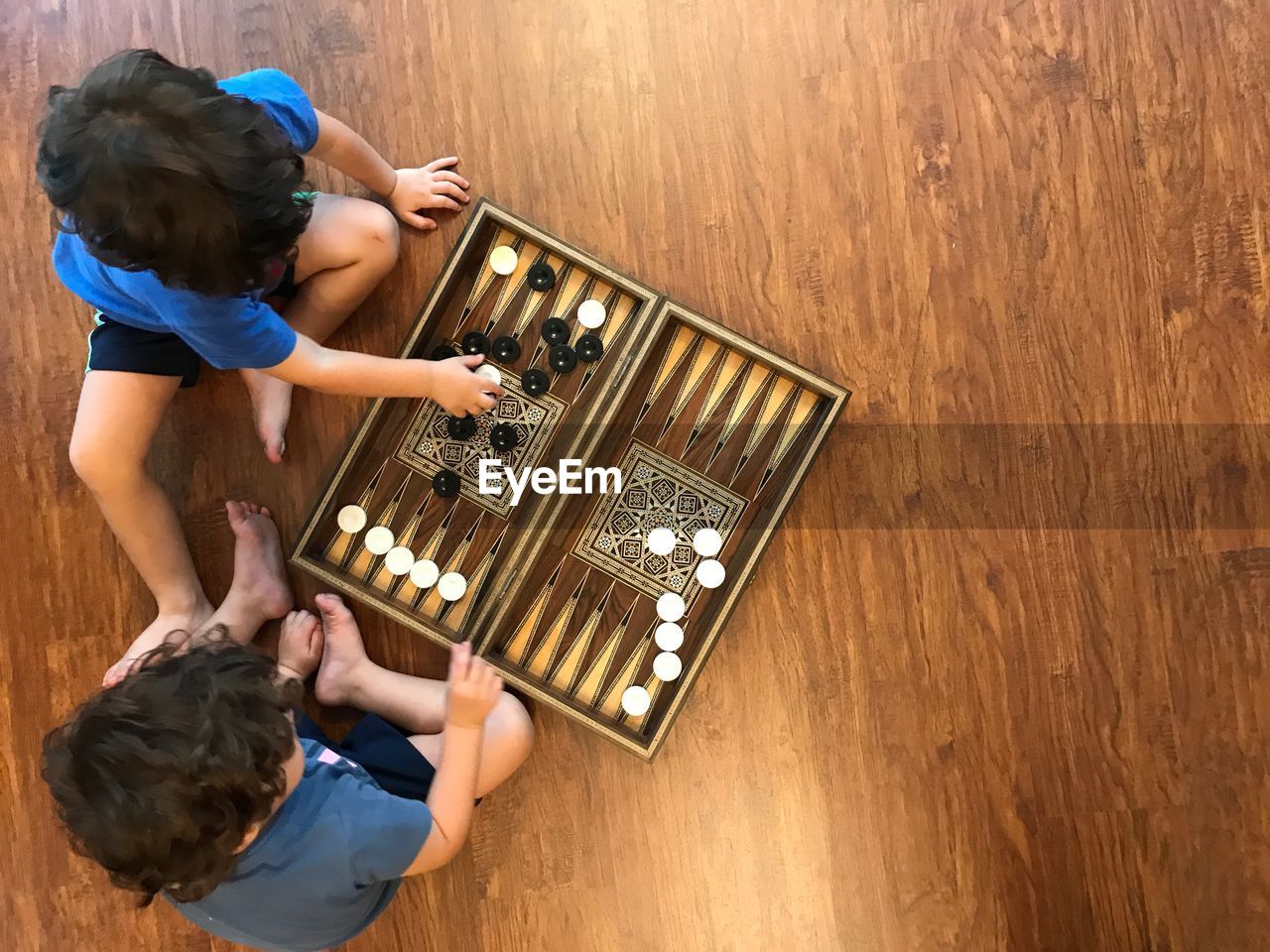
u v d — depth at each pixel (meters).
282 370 1.26
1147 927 1.58
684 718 1.59
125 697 1.00
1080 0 1.63
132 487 1.42
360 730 1.40
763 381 1.52
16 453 1.57
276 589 1.53
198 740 0.97
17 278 1.58
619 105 1.62
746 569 1.44
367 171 1.48
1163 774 1.59
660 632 1.50
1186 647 1.60
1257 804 1.58
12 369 1.57
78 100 0.91
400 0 1.61
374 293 1.60
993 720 1.59
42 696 1.55
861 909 1.57
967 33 1.63
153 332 1.32
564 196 1.62
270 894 1.14
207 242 0.95
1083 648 1.60
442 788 1.26
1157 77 1.63
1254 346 1.62
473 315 1.52
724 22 1.62
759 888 1.57
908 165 1.62
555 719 1.57
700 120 1.63
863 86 1.63
